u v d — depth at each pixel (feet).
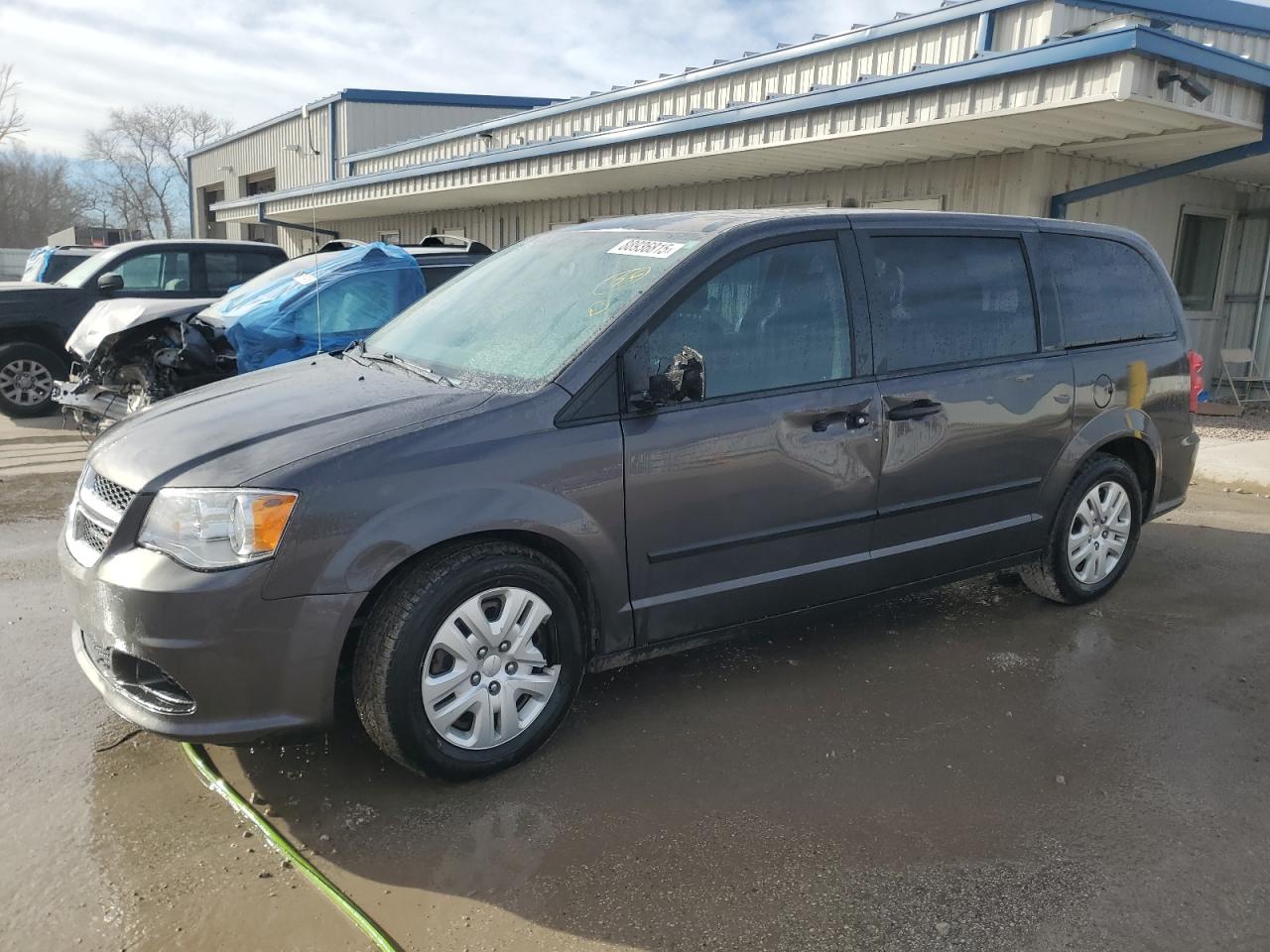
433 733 9.80
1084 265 14.94
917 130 25.86
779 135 29.27
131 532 9.34
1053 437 14.24
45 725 11.25
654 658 12.39
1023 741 11.34
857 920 8.23
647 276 11.27
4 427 30.55
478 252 27.02
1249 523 21.04
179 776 10.27
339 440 9.55
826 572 12.37
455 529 9.60
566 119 49.21
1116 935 8.09
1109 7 28.43
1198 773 10.69
